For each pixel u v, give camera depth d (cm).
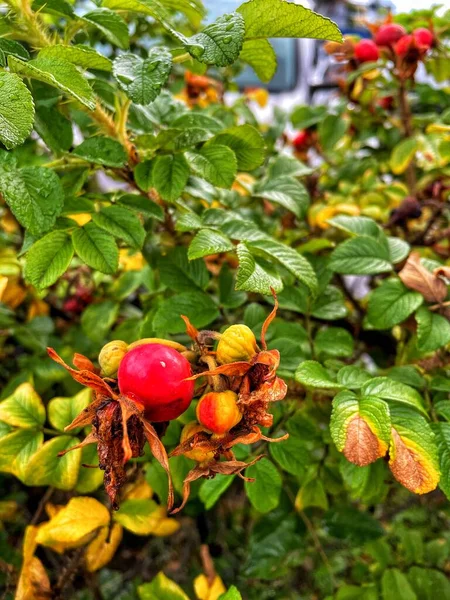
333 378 18
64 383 29
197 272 22
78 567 22
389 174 46
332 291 23
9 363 38
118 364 15
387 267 22
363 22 38
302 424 21
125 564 40
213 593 22
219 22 16
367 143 47
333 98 46
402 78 34
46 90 19
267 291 16
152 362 14
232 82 44
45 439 25
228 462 15
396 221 31
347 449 16
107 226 19
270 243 19
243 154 21
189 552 41
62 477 20
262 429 21
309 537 33
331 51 35
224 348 15
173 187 19
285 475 26
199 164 19
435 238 32
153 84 17
